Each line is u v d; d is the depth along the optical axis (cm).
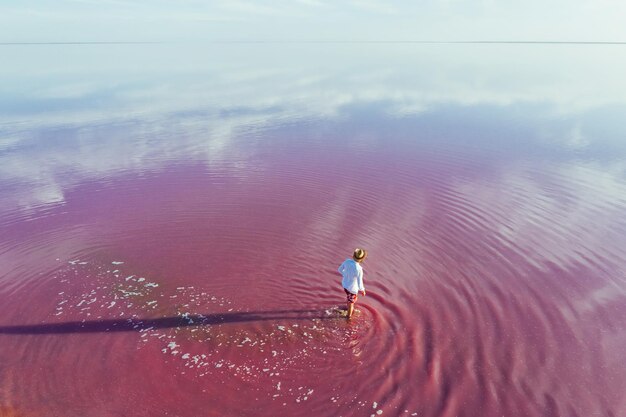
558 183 1462
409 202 1324
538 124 2452
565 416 568
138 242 1065
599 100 3306
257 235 1109
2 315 772
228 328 750
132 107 3041
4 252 999
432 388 618
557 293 838
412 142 2075
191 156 1828
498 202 1302
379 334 735
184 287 873
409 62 8712
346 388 620
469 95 3656
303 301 831
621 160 1716
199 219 1202
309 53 14225
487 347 699
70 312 786
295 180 1531
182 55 12556
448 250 1018
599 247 1010
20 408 577
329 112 2892
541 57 11125
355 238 1089
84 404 586
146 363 664
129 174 1585
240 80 4969
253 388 617
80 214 1221
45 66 7100
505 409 581
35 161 1725
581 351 685
